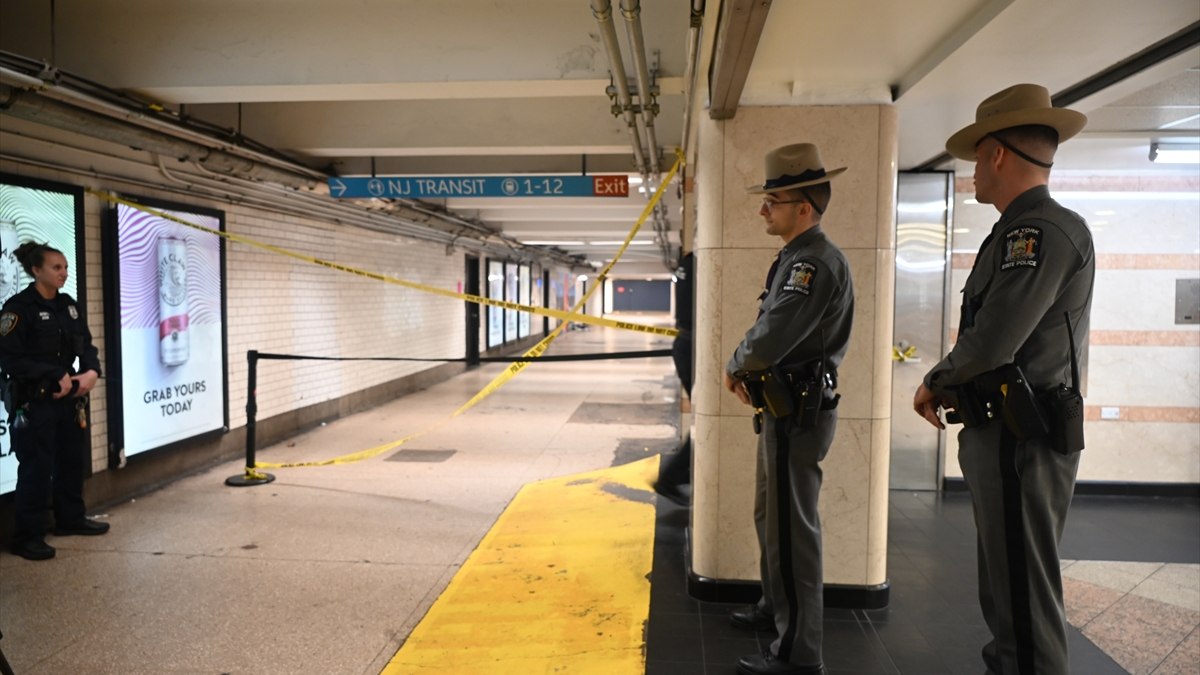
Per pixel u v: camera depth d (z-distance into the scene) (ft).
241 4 14.60
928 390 6.75
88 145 16.30
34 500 13.89
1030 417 6.02
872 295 11.18
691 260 13.61
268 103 20.85
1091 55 9.14
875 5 8.13
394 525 15.96
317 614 11.50
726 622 11.03
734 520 11.68
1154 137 14.35
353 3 14.49
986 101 6.63
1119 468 18.45
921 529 15.70
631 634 10.66
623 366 52.08
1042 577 6.17
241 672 9.72
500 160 25.23
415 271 38.86
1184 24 8.08
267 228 24.31
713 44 9.21
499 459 22.61
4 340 13.51
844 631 10.71
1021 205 6.32
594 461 22.33
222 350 21.17
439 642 10.52
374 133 20.85
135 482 18.19
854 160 11.12
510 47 14.38
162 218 18.51
